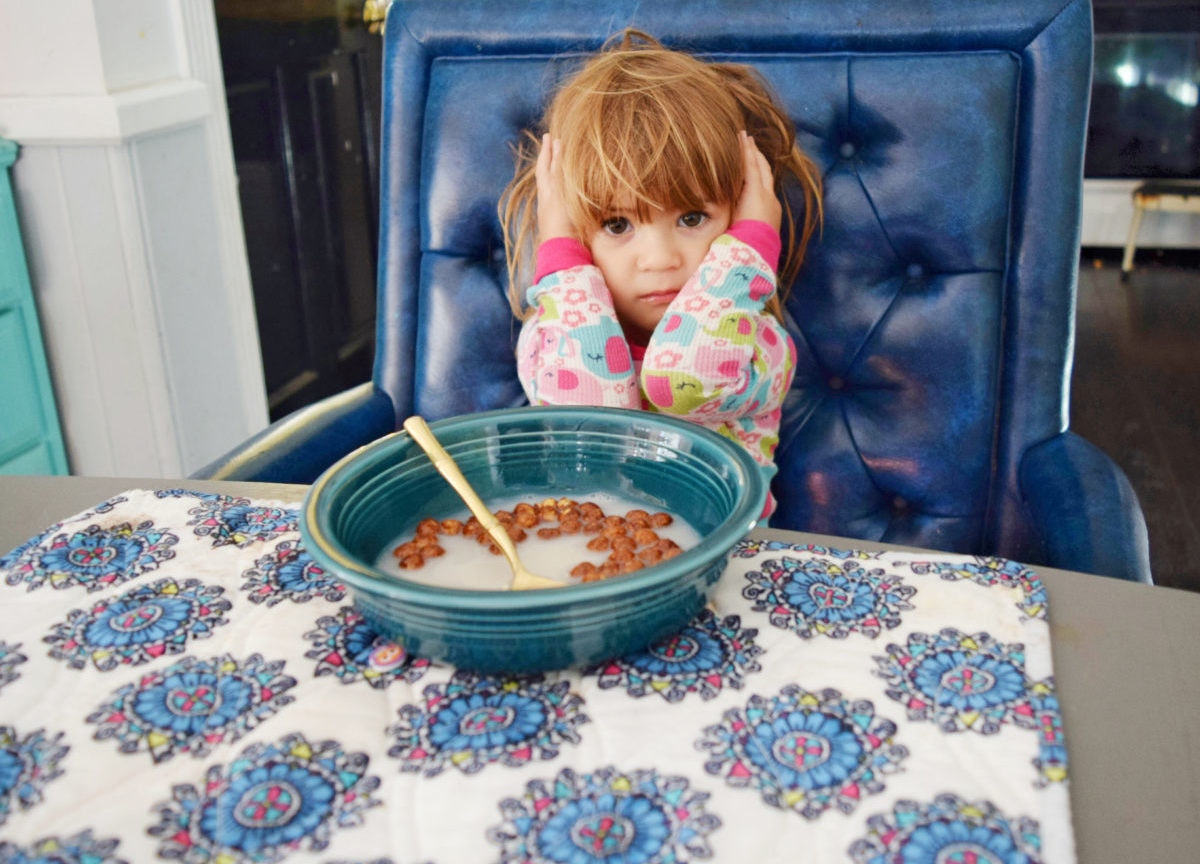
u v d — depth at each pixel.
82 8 1.65
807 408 1.14
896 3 1.03
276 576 0.65
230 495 0.78
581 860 0.42
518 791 0.46
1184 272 3.82
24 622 0.61
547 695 0.53
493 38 1.13
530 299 1.05
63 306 1.84
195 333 1.99
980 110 1.02
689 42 1.08
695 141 0.93
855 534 1.14
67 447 1.96
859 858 0.42
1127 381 2.85
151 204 1.82
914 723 0.50
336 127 2.58
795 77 1.06
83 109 1.67
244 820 0.45
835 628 0.58
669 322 0.97
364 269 2.80
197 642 0.58
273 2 2.25
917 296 1.08
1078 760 0.48
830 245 1.08
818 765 0.48
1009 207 1.05
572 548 0.61
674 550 0.58
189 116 1.87
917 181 1.04
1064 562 0.78
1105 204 3.94
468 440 0.69
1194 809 0.45
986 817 0.44
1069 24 1.01
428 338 1.20
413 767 0.48
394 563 0.61
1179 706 0.51
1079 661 0.55
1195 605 0.59
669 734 0.50
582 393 0.99
